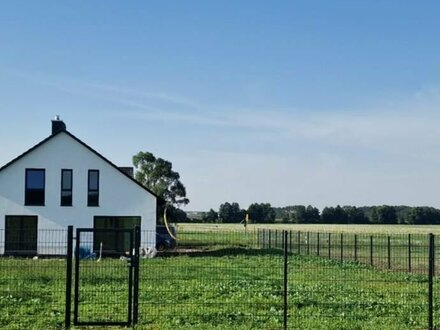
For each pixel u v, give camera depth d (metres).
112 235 45.12
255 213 148.88
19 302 19.00
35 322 15.58
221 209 139.12
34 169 48.03
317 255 42.53
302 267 32.31
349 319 16.39
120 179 48.78
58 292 21.09
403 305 19.02
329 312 17.52
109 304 18.59
